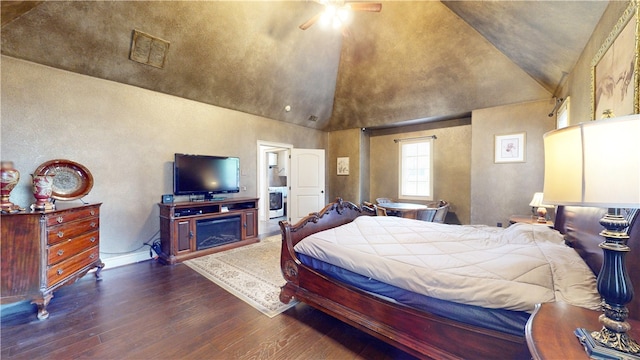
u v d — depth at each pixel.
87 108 3.11
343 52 4.52
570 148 0.84
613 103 1.70
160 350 1.73
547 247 1.63
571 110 2.89
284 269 2.33
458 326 1.37
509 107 4.16
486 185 4.36
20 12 2.40
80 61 2.97
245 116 4.89
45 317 2.10
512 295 1.23
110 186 3.30
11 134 2.63
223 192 4.32
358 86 5.09
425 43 3.82
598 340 0.77
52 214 2.21
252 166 5.00
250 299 2.45
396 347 1.65
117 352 1.71
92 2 2.62
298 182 5.90
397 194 6.09
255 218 4.56
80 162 3.06
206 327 2.00
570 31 2.32
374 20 3.72
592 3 1.91
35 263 2.10
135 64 3.28
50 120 2.86
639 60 1.36
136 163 3.52
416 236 2.15
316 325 2.04
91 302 2.37
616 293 0.76
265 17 3.48
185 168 3.83
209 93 4.16
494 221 4.29
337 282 1.92
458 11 3.18
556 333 0.85
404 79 4.54
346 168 6.40
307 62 4.46
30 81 2.73
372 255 1.78
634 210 0.99
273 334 1.92
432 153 5.55
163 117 3.78
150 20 2.98
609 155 0.75
